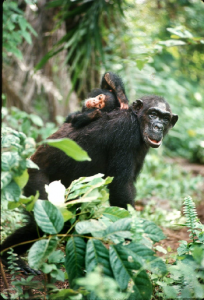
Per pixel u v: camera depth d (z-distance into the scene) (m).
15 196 4.52
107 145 7.21
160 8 19.06
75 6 14.02
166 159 21.03
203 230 6.03
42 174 7.05
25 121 12.04
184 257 5.66
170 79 23.28
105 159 7.35
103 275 4.53
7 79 14.02
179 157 23.56
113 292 4.09
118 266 4.58
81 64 13.38
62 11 12.39
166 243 8.74
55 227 4.73
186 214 6.15
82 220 5.22
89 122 7.38
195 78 26.81
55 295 4.49
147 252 4.71
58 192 5.34
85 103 8.22
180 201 12.48
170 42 8.30
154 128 7.36
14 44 11.06
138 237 4.75
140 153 7.72
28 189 6.84
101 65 15.62
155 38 19.70
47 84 14.20
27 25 11.07
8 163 4.50
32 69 14.26
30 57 14.36
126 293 4.61
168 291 4.91
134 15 18.62
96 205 5.24
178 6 19.28
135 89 15.59
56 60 14.27
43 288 5.02
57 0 12.02
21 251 6.48
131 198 7.23
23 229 6.41
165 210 11.16
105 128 7.23
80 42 13.18
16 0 14.58
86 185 5.41
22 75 14.36
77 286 4.65
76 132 7.32
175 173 16.64
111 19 15.03
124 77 15.76
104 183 5.25
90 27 12.11
